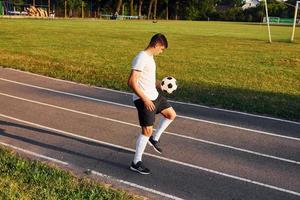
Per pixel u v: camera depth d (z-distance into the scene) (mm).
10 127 7840
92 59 17094
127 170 6078
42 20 51562
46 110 9203
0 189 4980
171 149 7023
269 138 8000
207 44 27594
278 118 9445
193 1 97250
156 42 5715
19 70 13727
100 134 7684
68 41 24562
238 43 29375
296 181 6066
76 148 6895
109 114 9078
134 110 9500
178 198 5352
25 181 5262
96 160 6410
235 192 5609
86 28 38719
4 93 10625
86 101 10164
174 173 6070
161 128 6625
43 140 7211
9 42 22219
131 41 26797
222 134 8070
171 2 95500
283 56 21547
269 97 11305
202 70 15438
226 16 99375
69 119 8578
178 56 19656
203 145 7355
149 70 5812
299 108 10258
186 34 38156
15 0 62594
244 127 8625
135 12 88688
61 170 5715
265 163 6680
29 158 6223
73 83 12180
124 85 11945
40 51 18938
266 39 34719
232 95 11281
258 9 98062
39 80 12406
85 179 5559
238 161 6691
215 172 6199
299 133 8438
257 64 17984
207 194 5504
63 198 4871
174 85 6469
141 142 5922
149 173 6004
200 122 8789
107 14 79500
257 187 5801
